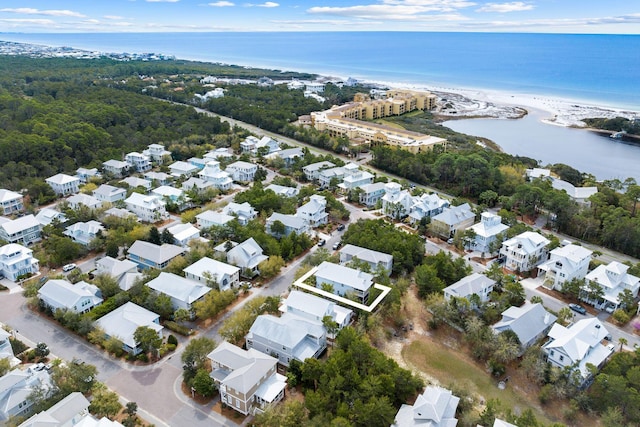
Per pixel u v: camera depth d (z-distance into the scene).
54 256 121.38
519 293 104.44
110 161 190.75
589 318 92.75
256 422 73.50
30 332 95.62
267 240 125.31
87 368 79.00
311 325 89.75
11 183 163.00
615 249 137.38
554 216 155.25
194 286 102.56
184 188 173.88
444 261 112.75
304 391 80.19
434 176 188.75
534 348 86.88
